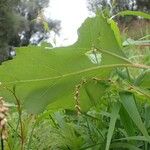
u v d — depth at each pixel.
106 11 0.27
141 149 0.24
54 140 0.26
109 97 0.27
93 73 0.25
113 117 0.23
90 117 0.27
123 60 0.24
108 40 0.24
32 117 0.26
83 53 0.24
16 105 0.25
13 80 0.24
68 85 0.25
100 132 0.26
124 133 0.25
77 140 0.26
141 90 0.24
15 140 0.24
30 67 0.24
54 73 0.24
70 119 0.30
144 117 0.26
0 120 0.20
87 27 0.24
